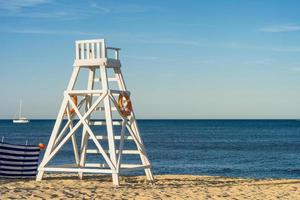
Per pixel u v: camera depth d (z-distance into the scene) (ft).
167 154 173.88
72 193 42.91
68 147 196.24
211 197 44.01
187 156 165.27
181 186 52.65
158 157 159.12
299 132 427.74
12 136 296.71
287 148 215.92
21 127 513.45
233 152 189.06
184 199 42.34
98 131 416.46
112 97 51.13
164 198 42.50
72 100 52.60
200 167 126.31
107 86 51.08
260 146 231.30
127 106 52.60
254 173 115.03
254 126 652.89
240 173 114.21
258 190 49.73
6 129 441.27
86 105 55.42
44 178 56.75
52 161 135.44
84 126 51.52
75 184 50.52
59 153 165.99
